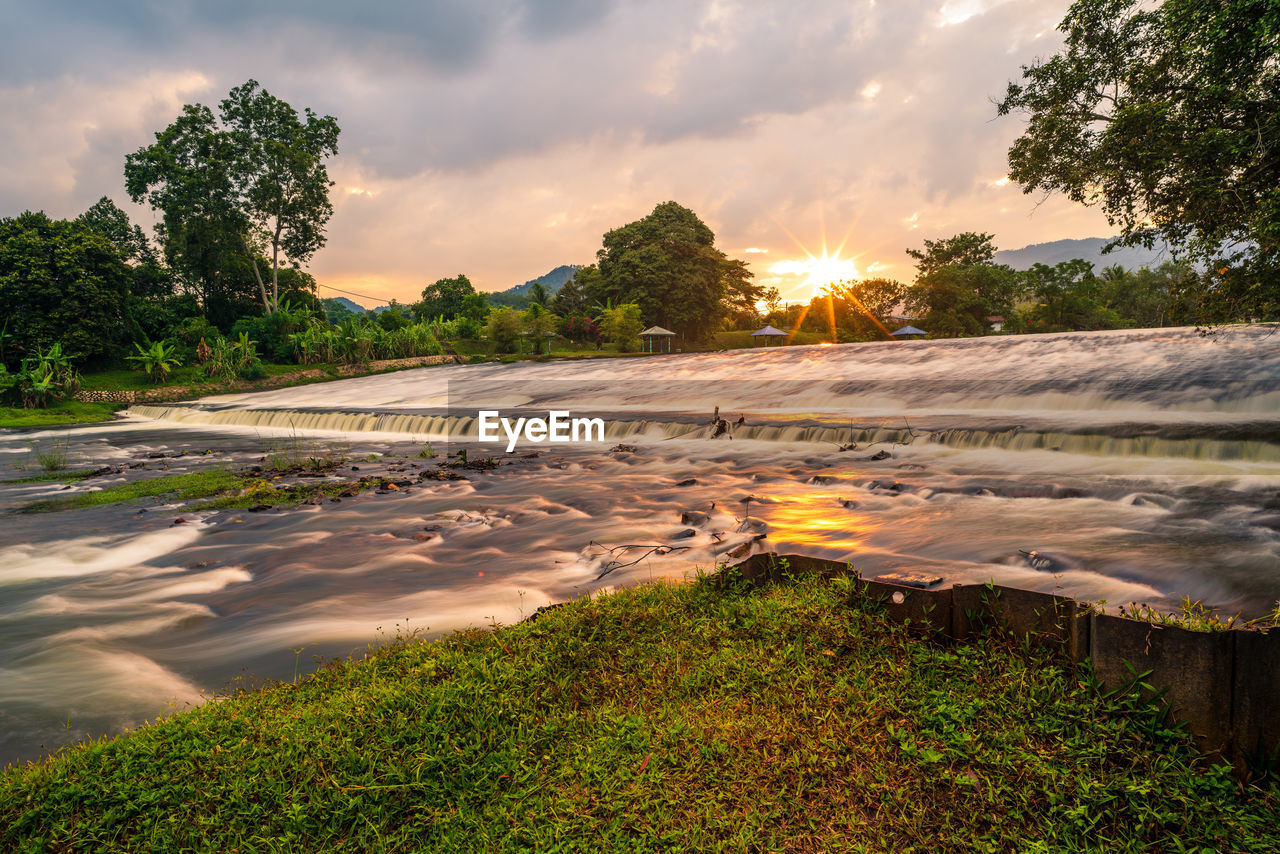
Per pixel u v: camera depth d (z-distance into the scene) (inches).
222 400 1871.3
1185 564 252.8
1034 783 106.0
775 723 125.0
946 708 123.3
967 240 3508.9
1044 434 538.3
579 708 134.6
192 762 119.9
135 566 311.6
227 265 2608.3
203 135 2448.3
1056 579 245.9
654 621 174.4
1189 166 434.3
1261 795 103.0
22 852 100.7
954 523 333.4
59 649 210.8
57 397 1786.4
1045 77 523.2
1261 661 107.4
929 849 95.7
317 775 114.0
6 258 1936.5
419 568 296.7
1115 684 122.3
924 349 1293.1
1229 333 969.5
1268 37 378.6
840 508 381.7
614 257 3496.6
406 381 2038.6
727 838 99.0
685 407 1050.7
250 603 255.3
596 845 98.5
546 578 275.7
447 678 144.9
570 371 1823.3
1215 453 462.9
